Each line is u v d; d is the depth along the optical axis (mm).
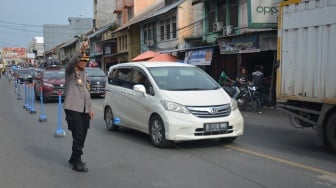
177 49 29281
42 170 7184
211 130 8453
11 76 52469
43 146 9359
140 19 37750
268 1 18375
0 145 9461
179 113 8469
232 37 20828
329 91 8117
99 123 13055
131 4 46000
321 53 8289
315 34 8438
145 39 38781
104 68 55969
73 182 6426
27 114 15867
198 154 8195
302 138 9969
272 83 18281
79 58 6926
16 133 11188
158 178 6539
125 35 45938
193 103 8555
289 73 9125
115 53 48844
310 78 8570
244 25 22266
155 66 9930
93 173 6938
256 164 7305
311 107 8820
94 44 60344
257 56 21906
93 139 10109
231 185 6086
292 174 6609
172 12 31594
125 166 7352
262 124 12633
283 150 8477
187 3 30078
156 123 9000
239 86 17531
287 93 9180
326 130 8305
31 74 42406
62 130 10750
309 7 8547
